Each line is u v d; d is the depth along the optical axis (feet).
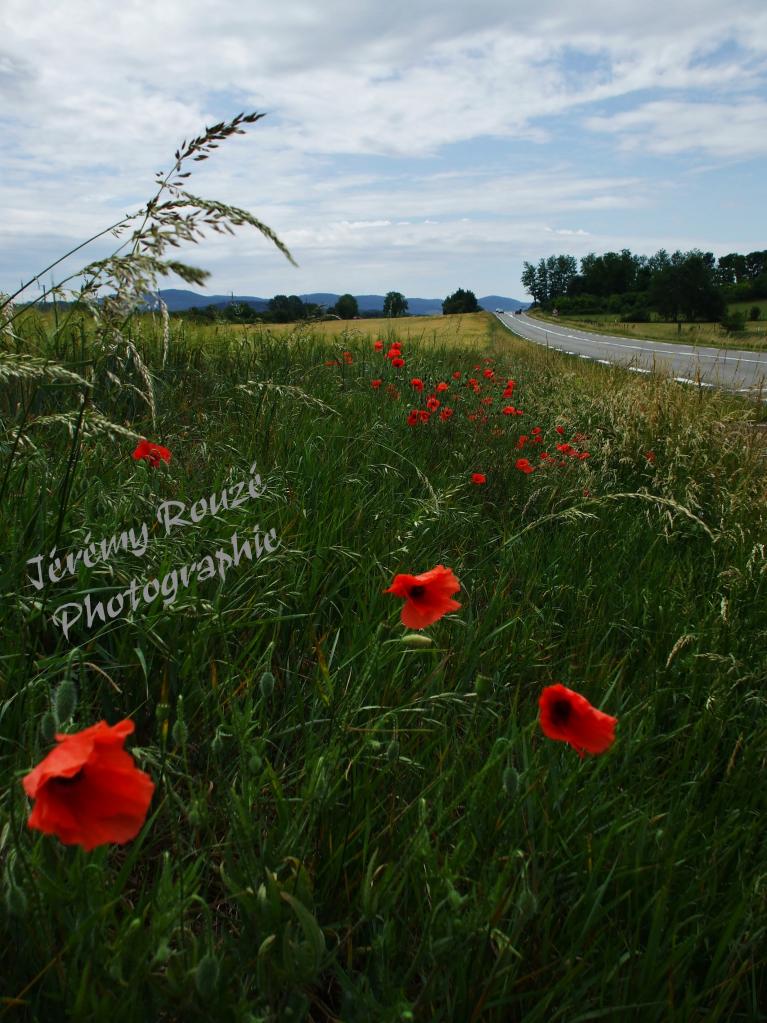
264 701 6.57
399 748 5.75
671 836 5.48
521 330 185.88
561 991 4.41
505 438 19.01
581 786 6.17
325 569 8.89
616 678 7.91
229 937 4.51
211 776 5.71
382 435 15.12
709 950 4.99
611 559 11.66
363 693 6.48
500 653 8.03
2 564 6.98
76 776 3.15
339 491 11.28
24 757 5.08
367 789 5.39
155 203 5.46
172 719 6.03
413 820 5.27
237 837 4.52
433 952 3.97
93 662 6.63
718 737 6.99
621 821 5.55
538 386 30.83
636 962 4.73
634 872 4.97
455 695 6.41
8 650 6.21
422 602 5.48
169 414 12.69
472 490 14.62
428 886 4.60
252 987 4.18
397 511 11.76
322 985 4.53
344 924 4.56
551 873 4.98
